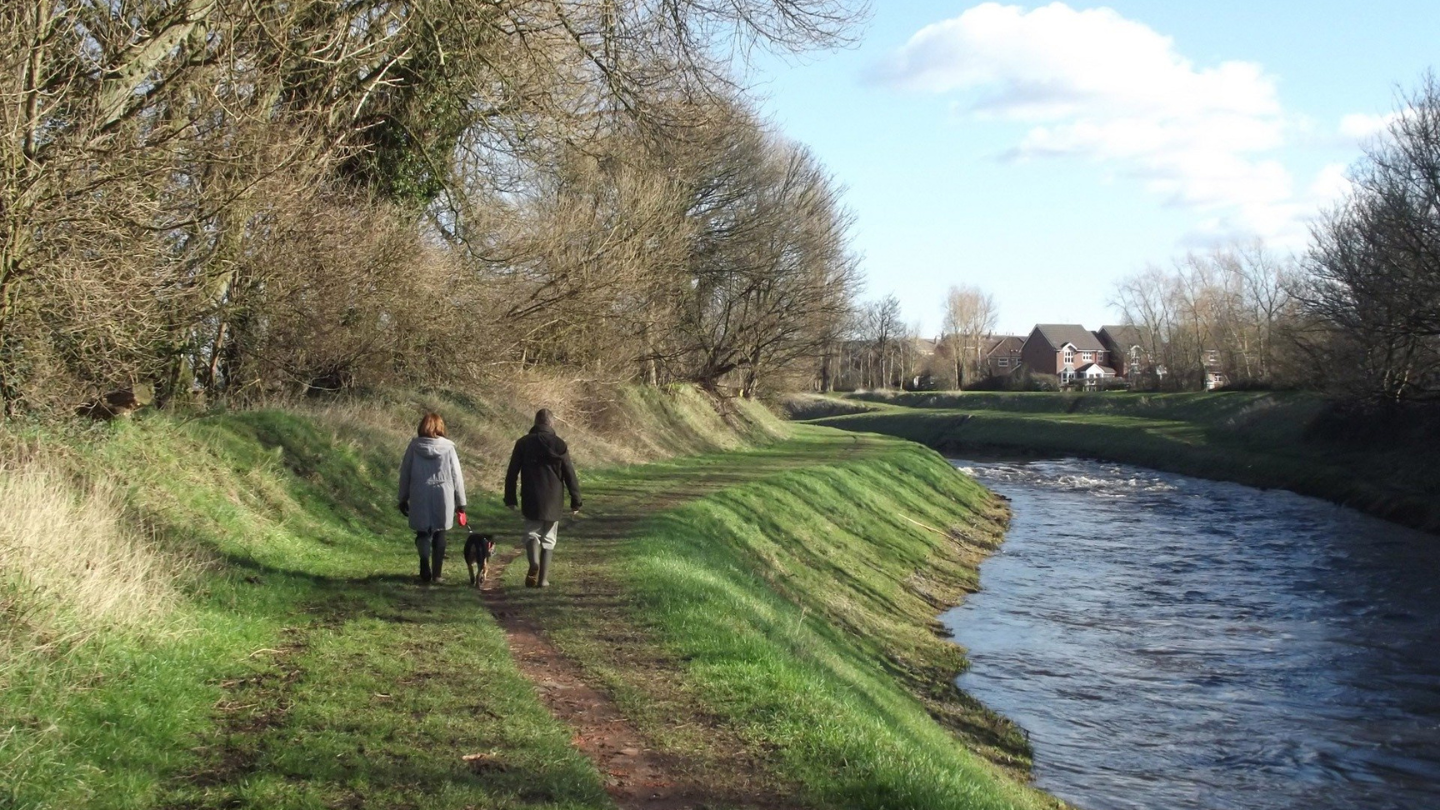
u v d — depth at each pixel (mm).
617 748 6391
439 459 10586
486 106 19141
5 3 9156
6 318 9914
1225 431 53062
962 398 92688
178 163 11180
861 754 6598
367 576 10672
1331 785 11414
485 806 5195
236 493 11906
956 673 15227
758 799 5805
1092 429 63625
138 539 8586
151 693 6199
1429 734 13031
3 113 9156
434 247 20375
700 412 41531
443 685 7117
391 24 17016
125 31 11586
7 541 6750
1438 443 35219
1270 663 16109
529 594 10469
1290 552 26250
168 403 13898
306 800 5020
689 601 10273
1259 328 74812
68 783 4832
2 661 5836
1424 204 33188
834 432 63562
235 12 12484
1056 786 11141
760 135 39281
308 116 15742
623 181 25266
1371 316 35125
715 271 39719
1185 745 12586
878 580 20250
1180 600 20703
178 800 4953
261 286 16484
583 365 28828
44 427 10141
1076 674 15383
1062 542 28641
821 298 43844
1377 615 19297
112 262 10367
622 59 17438
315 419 15500
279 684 6863
